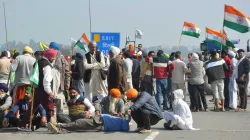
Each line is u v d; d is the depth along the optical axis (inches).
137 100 625.0
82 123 631.2
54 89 683.4
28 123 648.4
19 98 691.4
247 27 1009.5
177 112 665.6
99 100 754.2
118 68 713.6
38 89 639.1
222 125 711.1
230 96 927.0
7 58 864.9
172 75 933.2
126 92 677.3
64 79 732.0
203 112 894.4
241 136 601.3
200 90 909.2
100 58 767.1
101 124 640.4
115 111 665.6
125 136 602.2
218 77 899.4
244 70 892.6
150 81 934.4
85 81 767.1
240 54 902.4
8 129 661.3
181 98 675.4
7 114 652.7
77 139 583.2
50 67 640.4
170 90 965.2
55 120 639.1
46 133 630.5
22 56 699.4
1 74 856.9
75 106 652.1
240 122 746.2
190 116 661.9
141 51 1090.1
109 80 718.5
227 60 930.7
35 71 627.2
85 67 757.9
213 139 579.5
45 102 641.0
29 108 645.9
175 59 935.7
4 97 671.8
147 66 935.0
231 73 928.3
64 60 713.6
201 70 906.7
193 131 644.1
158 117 634.8
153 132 633.6
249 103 1086.4
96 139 582.2
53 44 695.1
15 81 698.8
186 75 948.6
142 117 628.4
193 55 910.4
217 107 909.8
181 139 581.0
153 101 635.5
